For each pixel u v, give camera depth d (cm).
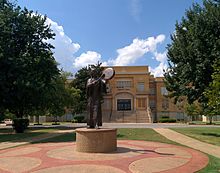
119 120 5516
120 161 1132
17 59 2520
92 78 1477
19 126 2994
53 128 3544
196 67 2305
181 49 2441
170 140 1939
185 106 5000
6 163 1152
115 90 6362
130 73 6359
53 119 6531
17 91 2559
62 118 6481
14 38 2747
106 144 1325
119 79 6391
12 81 2534
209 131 2675
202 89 2345
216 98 1945
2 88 2467
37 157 1267
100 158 1188
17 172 992
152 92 6738
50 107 4378
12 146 1744
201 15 2352
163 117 6225
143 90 6341
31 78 2527
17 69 2517
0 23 2555
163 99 6681
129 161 1133
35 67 2745
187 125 4038
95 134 1316
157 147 1555
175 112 6625
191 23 2477
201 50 2297
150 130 2788
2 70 2516
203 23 2311
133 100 6325
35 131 3058
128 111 5916
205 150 1474
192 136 2205
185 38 2494
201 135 2288
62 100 4556
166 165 1074
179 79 2555
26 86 2462
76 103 5691
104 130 1323
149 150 1424
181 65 2472
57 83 4347
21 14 2803
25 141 2025
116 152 1329
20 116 3509
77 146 1355
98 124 1427
